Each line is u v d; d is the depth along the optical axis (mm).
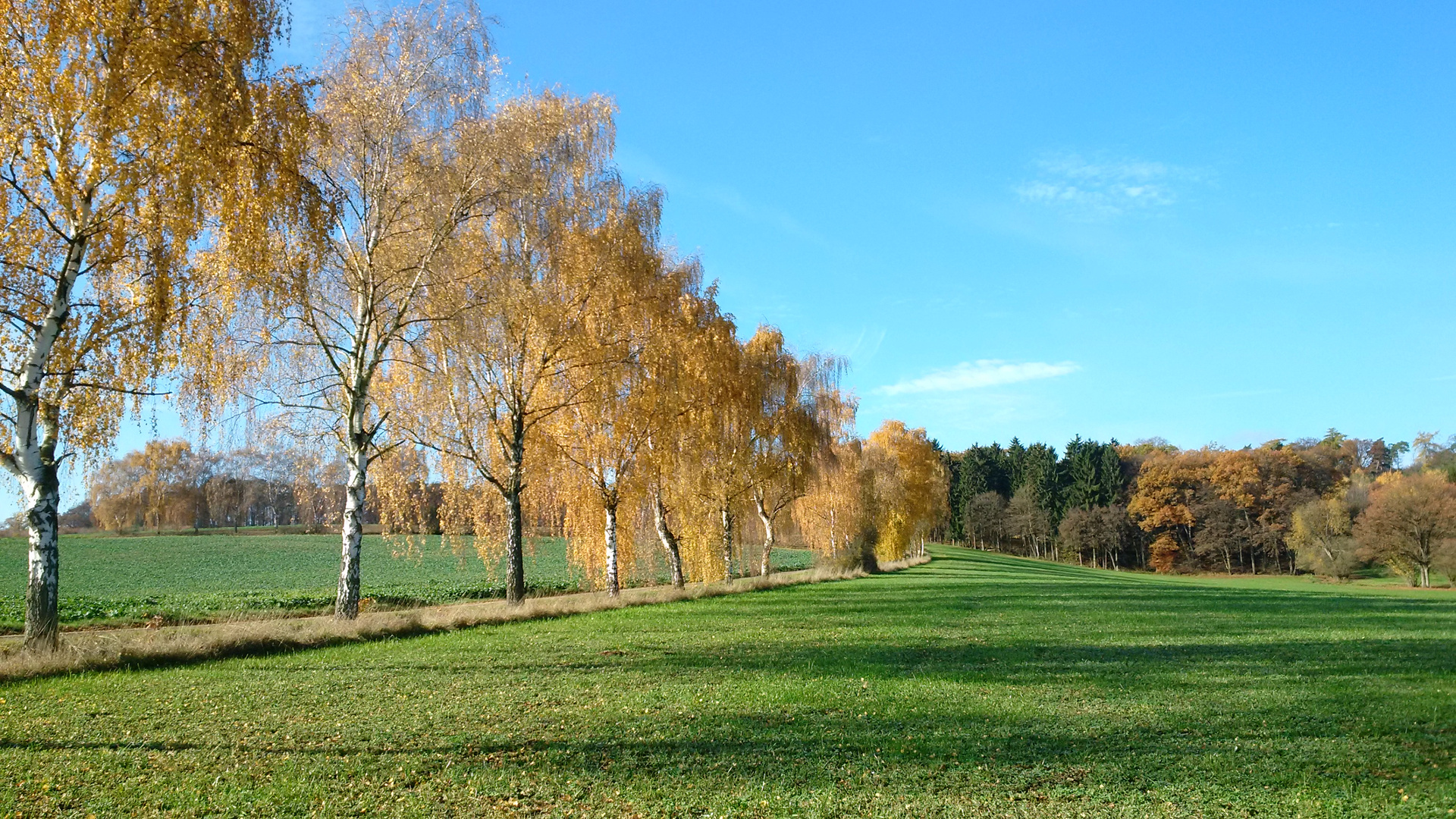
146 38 13547
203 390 16109
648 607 29156
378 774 8625
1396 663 16688
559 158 24719
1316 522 85000
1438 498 71625
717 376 32625
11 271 13836
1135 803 8039
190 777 8344
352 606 20812
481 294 21141
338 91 20297
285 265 17516
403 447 23531
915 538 94062
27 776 8320
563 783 8422
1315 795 8234
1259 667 16156
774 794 8211
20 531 77688
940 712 11719
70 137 13672
